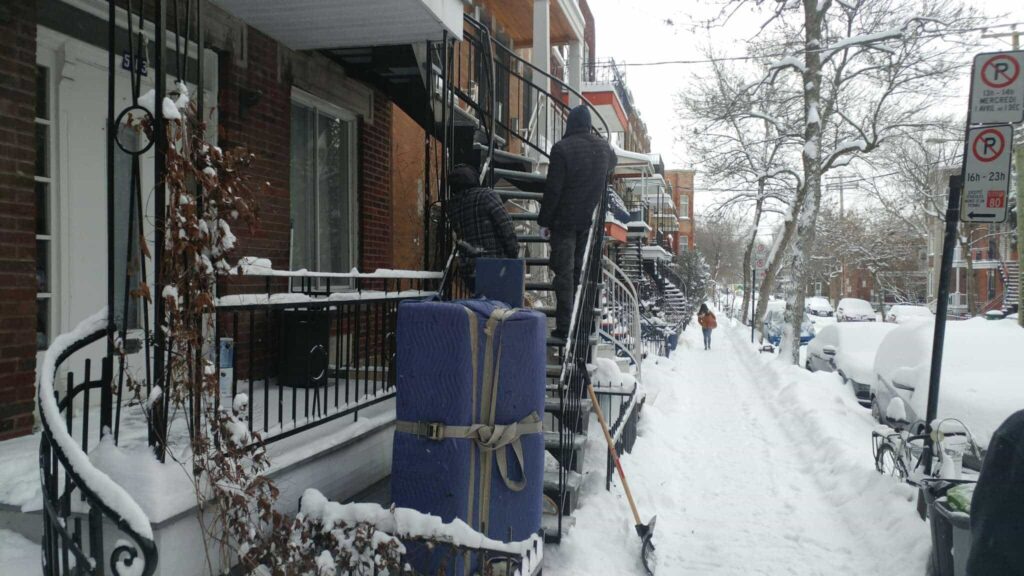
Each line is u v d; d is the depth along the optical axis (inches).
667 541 209.3
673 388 495.2
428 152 217.0
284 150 242.1
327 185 282.4
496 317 139.9
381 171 311.4
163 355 116.1
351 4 194.2
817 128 662.5
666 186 1213.1
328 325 214.2
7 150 153.1
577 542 181.9
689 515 236.5
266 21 209.6
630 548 192.1
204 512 121.5
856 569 190.4
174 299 111.5
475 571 134.5
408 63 268.4
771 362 633.6
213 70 212.5
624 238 525.7
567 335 216.8
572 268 219.9
